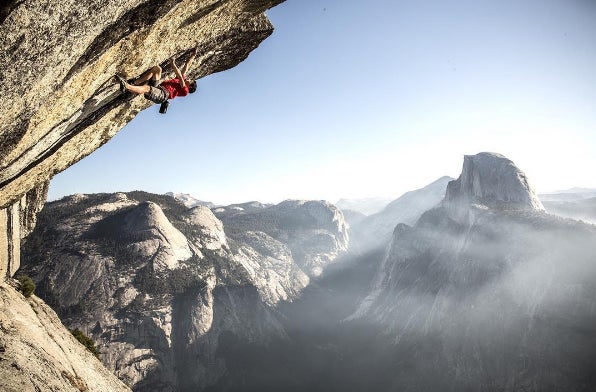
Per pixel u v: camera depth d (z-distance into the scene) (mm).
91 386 21328
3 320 19359
